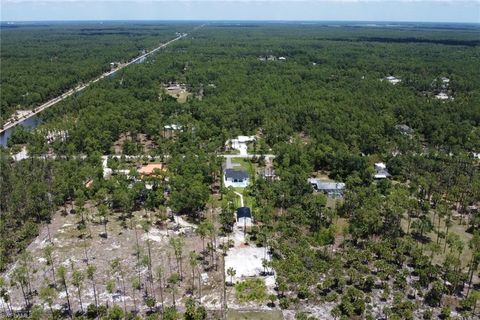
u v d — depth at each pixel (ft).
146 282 313.94
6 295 289.53
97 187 440.86
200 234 367.45
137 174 462.60
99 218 402.52
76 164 492.95
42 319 276.41
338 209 418.10
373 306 291.79
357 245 363.56
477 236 346.13
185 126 634.84
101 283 311.88
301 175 453.58
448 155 535.19
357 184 463.01
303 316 270.67
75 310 284.61
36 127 651.25
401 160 508.94
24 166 496.23
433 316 284.61
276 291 306.96
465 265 337.93
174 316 271.08
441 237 365.61
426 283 310.86
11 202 412.36
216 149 571.69
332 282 313.12
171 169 480.64
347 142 576.20
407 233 384.06
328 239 364.79
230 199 423.23
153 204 417.69
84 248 354.74
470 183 454.81
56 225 391.45
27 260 334.03
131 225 390.63
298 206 407.44
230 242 363.97
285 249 340.39
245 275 322.96
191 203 404.57
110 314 269.64
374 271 328.70
